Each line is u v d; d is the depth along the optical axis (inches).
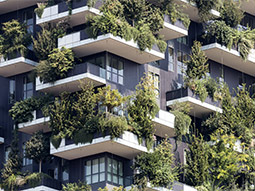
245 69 4271.7
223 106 4037.9
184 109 3929.6
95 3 3850.9
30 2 4040.4
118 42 3796.8
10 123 3954.2
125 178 3784.5
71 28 3929.6
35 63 3961.6
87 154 3769.7
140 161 3720.5
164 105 3976.4
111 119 3668.8
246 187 3944.4
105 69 3826.3
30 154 3806.6
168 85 4015.8
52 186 3784.5
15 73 3998.5
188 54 4136.3
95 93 3816.4
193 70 4001.0
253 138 4035.4
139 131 3742.6
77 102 3759.8
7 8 4074.8
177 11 4018.2
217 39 4114.2
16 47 3939.5
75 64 3826.3
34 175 3774.6
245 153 4001.0
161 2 3993.6
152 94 3801.7
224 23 4158.5
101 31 3774.6
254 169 3998.5
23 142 3912.4
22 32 3976.4
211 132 4003.4
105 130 3668.8
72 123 3742.6
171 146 3801.7
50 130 3882.9
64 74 3809.1
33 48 3907.5
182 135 3988.7
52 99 3880.4
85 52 3858.3
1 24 4097.0
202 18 4116.6
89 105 3730.3
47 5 3946.9
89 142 3683.6
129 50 3853.3
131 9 3860.7
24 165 3895.2
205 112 4028.1
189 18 4153.5
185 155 3929.6
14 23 3983.8
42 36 3895.2
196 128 4033.0
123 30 3801.7
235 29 4190.5
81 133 3703.3
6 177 3831.2
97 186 3725.4
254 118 4087.1
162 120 3823.8
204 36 4133.9
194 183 3858.3
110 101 3698.3
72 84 3811.5
